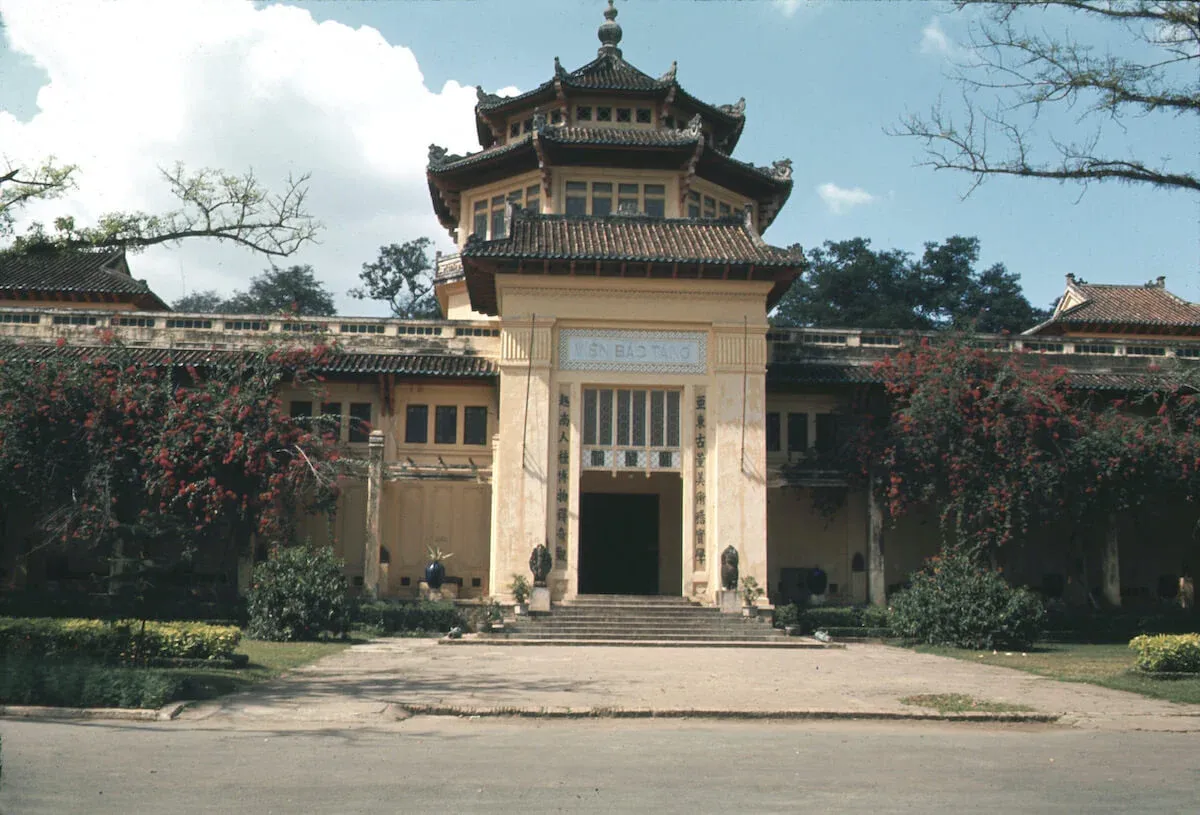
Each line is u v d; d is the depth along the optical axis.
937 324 62.78
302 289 73.19
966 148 15.95
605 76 35.62
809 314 62.91
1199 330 39.84
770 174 36.59
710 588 28.50
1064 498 28.53
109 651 16.75
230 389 28.52
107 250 19.86
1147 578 34.25
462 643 24.55
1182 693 16.77
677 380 29.39
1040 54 15.30
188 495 27.53
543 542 28.06
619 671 18.83
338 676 17.31
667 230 30.70
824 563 33.28
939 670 20.06
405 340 33.12
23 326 32.34
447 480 30.84
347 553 32.44
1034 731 13.63
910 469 29.42
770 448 33.34
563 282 29.19
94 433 27.09
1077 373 33.41
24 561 30.48
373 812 8.18
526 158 34.94
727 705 14.71
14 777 9.02
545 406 28.67
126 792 8.64
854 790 9.38
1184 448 28.53
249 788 8.91
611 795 8.96
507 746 11.38
